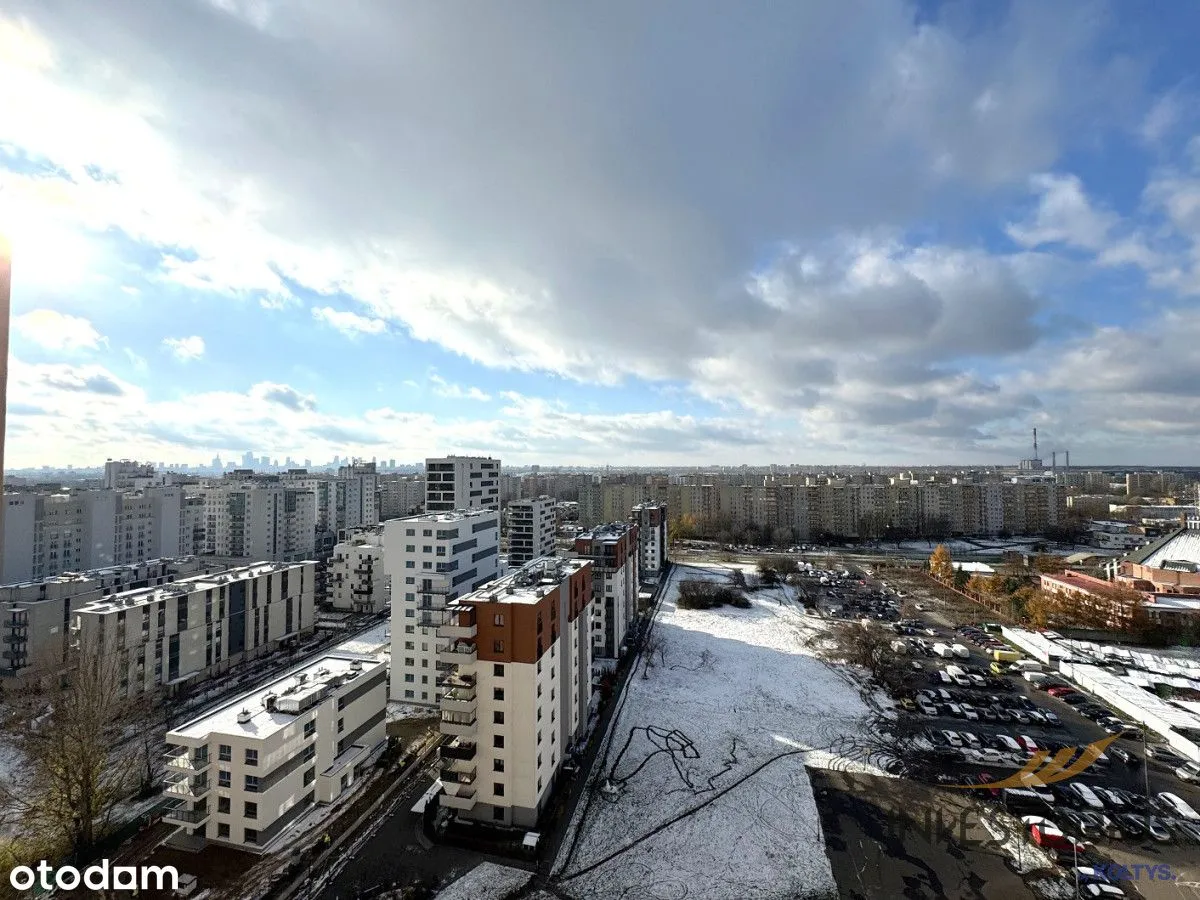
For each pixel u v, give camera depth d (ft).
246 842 160.45
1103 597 350.64
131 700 221.46
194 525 528.22
